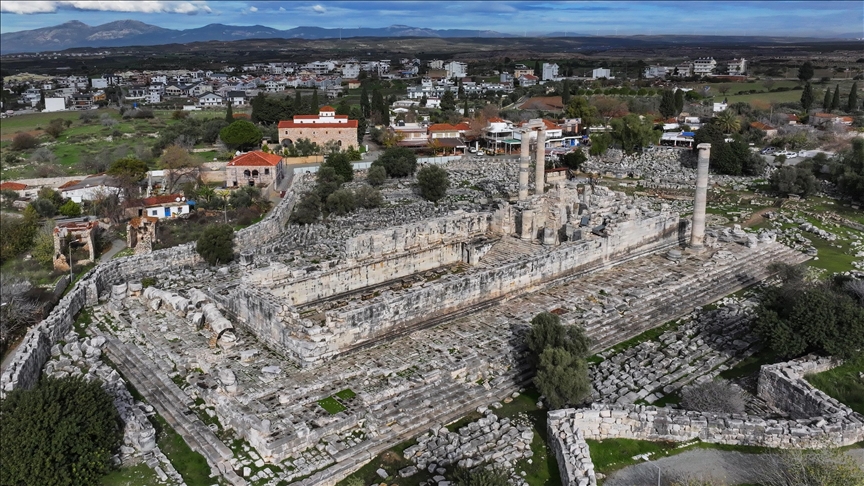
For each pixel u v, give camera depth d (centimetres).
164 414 4712
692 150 15262
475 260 7494
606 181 13988
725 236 8756
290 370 5075
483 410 4731
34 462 3653
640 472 4038
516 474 4056
